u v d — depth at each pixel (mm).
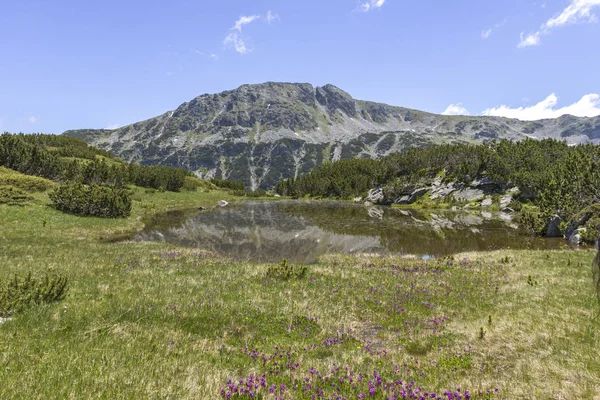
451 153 100688
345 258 27078
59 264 19281
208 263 22594
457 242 36125
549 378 7609
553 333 10367
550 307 13133
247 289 15867
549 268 20797
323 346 10086
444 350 9883
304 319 12305
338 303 14555
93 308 11602
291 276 18828
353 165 146625
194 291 15039
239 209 75375
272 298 14633
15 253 22203
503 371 8305
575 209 38375
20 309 10734
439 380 7809
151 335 9594
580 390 6910
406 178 99188
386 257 27531
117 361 7383
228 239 37125
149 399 5777
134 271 18766
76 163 67938
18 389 5566
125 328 10008
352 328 12008
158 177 90375
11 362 6652
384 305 14445
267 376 7496
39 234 30672
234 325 11398
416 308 14234
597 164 47219
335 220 55781
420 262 24734
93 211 43625
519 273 20047
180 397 6000
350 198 121938
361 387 7152
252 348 9508
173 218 54469
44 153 61875
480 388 7000
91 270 18375
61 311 10953
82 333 9203
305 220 55531
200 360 8133
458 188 85688
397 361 9078
